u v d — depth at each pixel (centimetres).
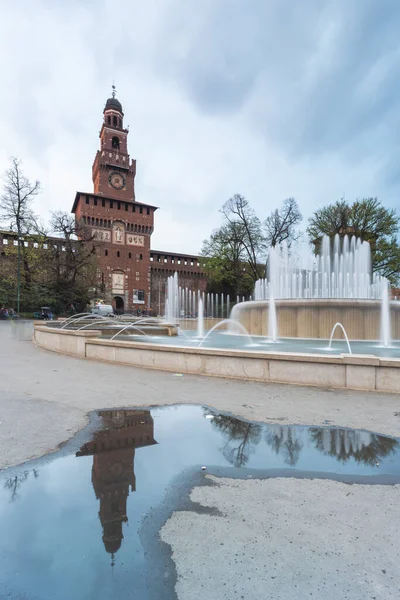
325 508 223
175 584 158
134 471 271
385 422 390
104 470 272
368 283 2155
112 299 5809
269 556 178
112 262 5894
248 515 214
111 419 396
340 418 404
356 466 286
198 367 641
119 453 305
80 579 160
